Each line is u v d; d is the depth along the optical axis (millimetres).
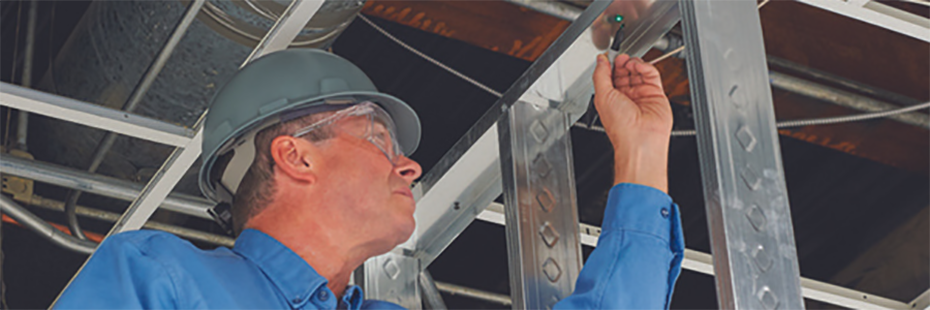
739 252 1729
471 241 5770
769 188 1802
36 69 4824
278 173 1860
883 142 4871
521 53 4203
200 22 2971
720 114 1829
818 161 5602
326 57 2035
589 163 5426
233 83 1993
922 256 5426
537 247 2318
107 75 3395
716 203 1768
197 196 3867
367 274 2932
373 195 1862
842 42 4535
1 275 4746
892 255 5535
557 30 4098
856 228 5652
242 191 1891
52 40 4746
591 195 5453
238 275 1667
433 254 2998
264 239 1761
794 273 1748
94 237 5246
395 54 4840
